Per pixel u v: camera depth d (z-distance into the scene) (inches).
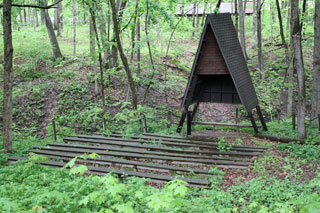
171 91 885.8
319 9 551.5
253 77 903.7
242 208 234.7
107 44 561.6
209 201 243.3
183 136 519.2
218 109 871.7
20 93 780.6
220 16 487.5
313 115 571.5
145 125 573.0
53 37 915.4
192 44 1224.8
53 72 877.2
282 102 821.2
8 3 413.1
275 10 1058.7
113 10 502.9
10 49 424.8
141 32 1139.3
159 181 283.6
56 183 248.1
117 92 835.4
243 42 866.8
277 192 255.3
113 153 371.6
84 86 829.2
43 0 534.9
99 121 725.3
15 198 204.7
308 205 155.4
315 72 569.6
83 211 189.0
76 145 430.3
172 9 577.3
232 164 341.1
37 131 686.5
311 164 336.5
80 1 540.4
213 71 486.3
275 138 477.4
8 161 382.3
